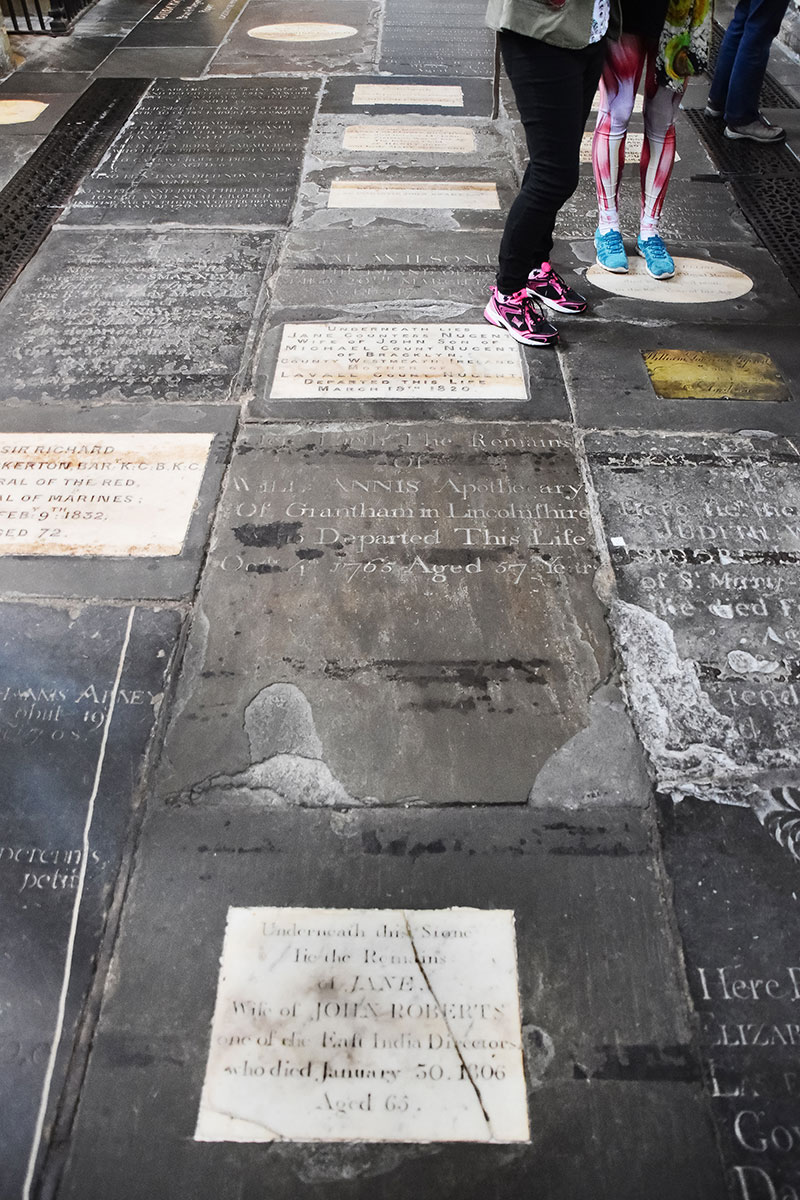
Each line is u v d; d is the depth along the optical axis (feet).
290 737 7.40
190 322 12.69
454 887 6.46
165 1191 5.15
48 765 7.20
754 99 18.11
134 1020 5.81
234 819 6.86
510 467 10.14
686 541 9.21
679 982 6.01
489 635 8.23
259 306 13.07
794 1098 5.51
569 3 9.27
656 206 13.55
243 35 24.79
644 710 7.64
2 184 16.67
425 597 8.57
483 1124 5.39
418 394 11.27
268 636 8.21
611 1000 5.91
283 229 15.16
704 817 6.90
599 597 8.59
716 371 11.81
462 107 20.25
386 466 10.12
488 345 12.23
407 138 18.66
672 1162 5.26
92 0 27.45
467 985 5.97
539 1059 5.65
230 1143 5.31
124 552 9.00
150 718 7.55
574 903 6.40
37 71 22.30
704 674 7.92
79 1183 5.18
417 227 15.21
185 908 6.34
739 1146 5.33
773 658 8.06
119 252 14.44
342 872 6.54
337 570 8.84
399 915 6.31
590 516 9.50
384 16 26.37
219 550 9.05
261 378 11.55
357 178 16.93
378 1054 5.65
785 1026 5.82
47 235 14.97
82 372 11.67
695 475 10.05
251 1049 5.67
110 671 7.90
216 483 9.86
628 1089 5.54
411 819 6.86
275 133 18.90
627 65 12.00
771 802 7.00
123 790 7.04
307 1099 5.48
